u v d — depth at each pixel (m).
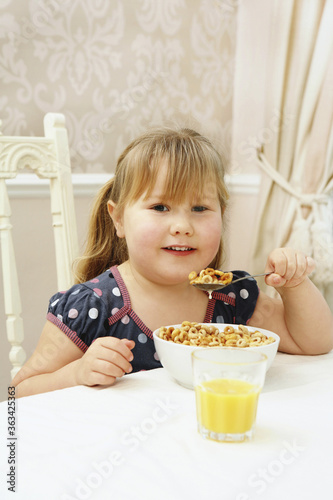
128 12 1.62
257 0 1.95
